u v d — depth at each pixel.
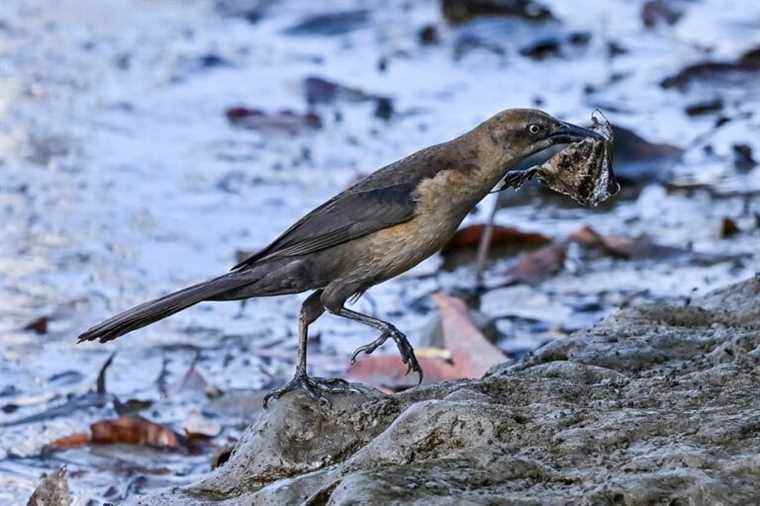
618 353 9.02
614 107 17.84
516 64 19.94
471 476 7.00
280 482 7.63
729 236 14.23
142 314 8.83
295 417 8.31
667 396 7.88
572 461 7.17
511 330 12.40
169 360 12.09
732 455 6.96
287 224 14.96
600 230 14.62
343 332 12.64
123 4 23.48
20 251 14.31
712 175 15.81
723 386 7.98
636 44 20.45
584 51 20.30
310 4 22.97
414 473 7.01
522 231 14.21
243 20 22.50
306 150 17.06
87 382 11.69
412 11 22.55
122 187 16.00
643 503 6.62
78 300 13.22
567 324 12.48
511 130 9.01
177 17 22.77
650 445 7.21
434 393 8.45
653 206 15.21
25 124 18.03
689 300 10.22
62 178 16.28
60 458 10.34
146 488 9.80
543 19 21.33
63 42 21.42
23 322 12.78
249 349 12.32
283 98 18.95
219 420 11.02
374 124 17.88
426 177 8.91
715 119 17.36
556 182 9.32
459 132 17.38
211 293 8.91
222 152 17.11
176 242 14.53
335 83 18.97
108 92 19.25
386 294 13.45
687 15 21.52
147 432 10.53
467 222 14.98
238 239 14.57
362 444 8.20
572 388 8.29
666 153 15.93
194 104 18.78
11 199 15.61
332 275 8.93
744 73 18.62
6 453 10.43
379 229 8.83
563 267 13.75
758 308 9.57
